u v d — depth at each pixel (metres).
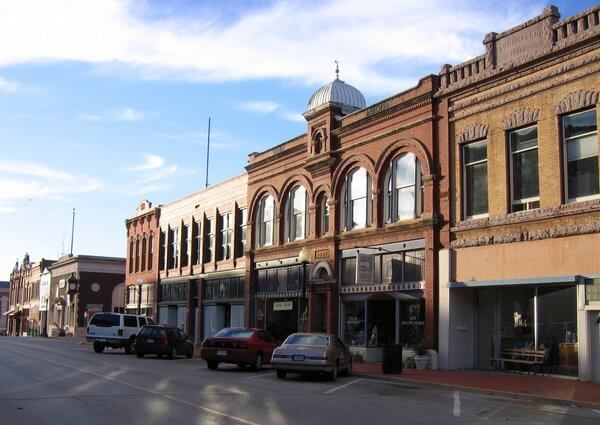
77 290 64.19
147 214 53.69
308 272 31.81
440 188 24.17
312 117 31.94
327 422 11.23
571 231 19.16
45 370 19.78
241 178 39.81
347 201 29.59
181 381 17.47
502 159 21.73
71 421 10.50
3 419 10.66
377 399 15.02
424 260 24.50
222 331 23.73
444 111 24.27
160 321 49.50
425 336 23.83
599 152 18.58
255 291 37.06
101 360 25.84
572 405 14.72
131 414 11.27
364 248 27.81
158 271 50.62
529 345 21.11
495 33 22.41
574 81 19.56
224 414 11.60
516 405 14.66
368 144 28.19
